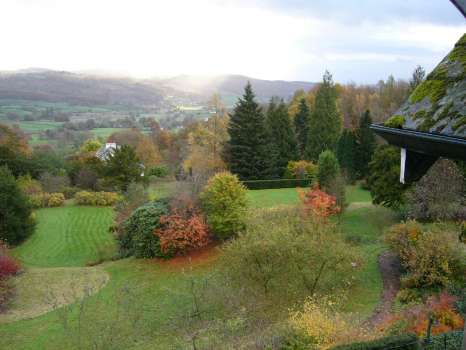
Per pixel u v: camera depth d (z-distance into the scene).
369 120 37.38
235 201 19.89
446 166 21.20
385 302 13.80
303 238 14.95
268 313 14.08
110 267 19.78
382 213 25.50
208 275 16.88
